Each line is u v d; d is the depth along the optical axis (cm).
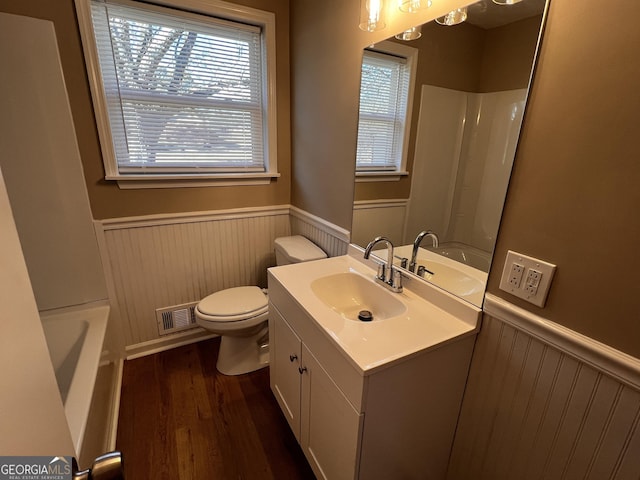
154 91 180
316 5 167
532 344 87
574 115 71
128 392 176
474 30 93
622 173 64
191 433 153
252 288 200
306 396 123
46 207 160
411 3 108
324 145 178
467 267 103
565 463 84
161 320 207
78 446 102
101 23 159
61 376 151
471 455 113
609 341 71
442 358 98
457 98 101
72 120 156
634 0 59
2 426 34
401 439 101
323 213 188
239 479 133
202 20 179
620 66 62
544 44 75
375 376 85
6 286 38
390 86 128
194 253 207
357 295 142
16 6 137
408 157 125
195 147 198
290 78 206
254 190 216
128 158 182
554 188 76
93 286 181
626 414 70
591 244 71
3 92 141
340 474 104
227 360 191
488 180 94
